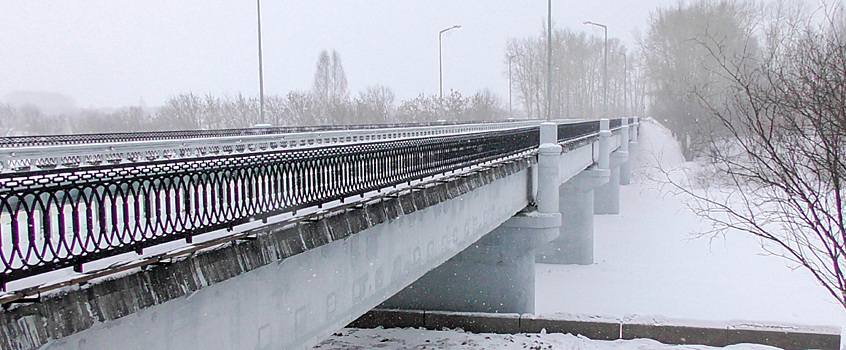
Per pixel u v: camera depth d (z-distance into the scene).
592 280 24.50
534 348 16.33
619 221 37.44
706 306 20.58
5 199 4.31
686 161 56.59
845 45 9.36
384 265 9.44
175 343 5.56
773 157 10.05
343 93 73.88
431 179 11.13
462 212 12.66
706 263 26.38
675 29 56.06
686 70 54.75
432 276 18.81
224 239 5.93
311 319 7.61
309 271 7.51
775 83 12.02
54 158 13.43
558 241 27.48
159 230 6.50
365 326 18.55
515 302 18.39
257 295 6.62
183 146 17.23
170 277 5.28
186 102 57.69
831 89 8.91
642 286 23.39
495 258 18.45
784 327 16.08
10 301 4.20
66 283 4.53
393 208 9.18
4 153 12.20
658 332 16.69
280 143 22.31
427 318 18.34
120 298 4.84
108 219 6.93
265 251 6.41
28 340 4.23
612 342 16.62
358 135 28.17
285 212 7.02
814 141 9.91
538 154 18.58
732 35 34.81
